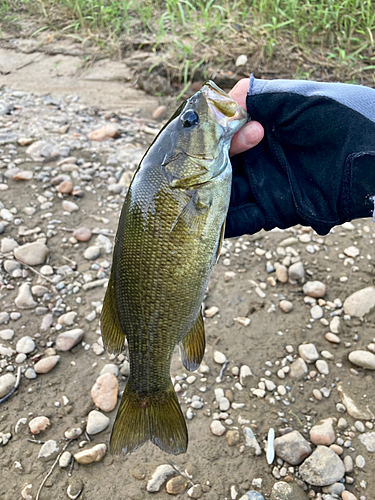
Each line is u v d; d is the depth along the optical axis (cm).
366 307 45
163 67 76
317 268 50
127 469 36
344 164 29
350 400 39
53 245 52
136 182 26
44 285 48
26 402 39
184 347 28
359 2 78
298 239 53
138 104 74
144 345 27
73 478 35
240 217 31
